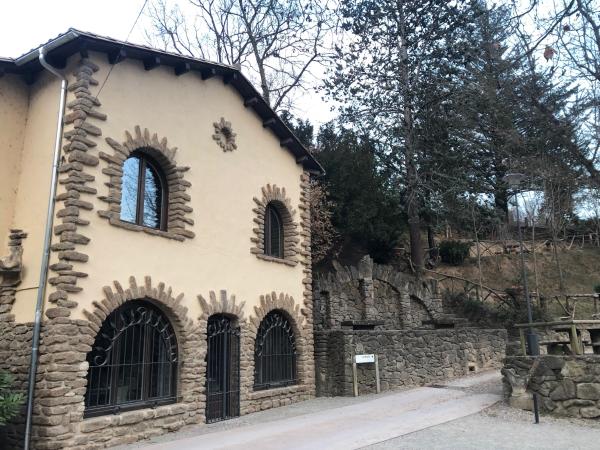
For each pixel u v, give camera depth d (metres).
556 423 8.95
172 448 7.92
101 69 9.13
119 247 8.93
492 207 25.70
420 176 21.17
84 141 8.57
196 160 10.91
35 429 7.66
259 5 21.47
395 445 7.60
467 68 13.20
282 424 9.63
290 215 13.71
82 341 8.05
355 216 19.12
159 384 9.59
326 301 15.37
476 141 20.95
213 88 11.73
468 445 7.55
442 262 27.95
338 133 21.17
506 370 10.42
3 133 9.20
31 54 8.84
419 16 20.12
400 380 13.96
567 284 27.67
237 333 11.34
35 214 8.76
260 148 12.99
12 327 8.40
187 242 10.34
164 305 9.63
